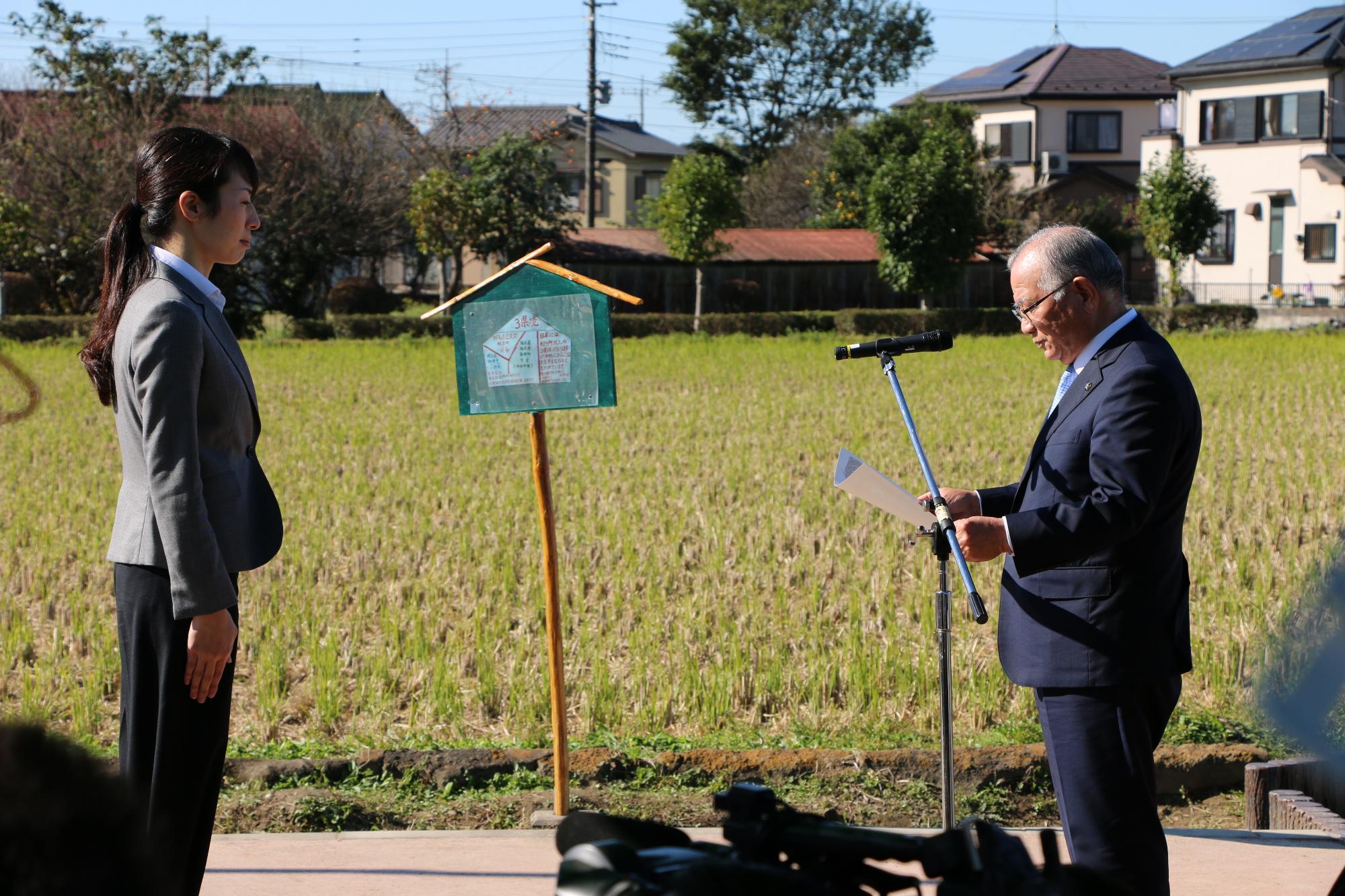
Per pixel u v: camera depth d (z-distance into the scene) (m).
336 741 5.24
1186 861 3.96
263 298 35.16
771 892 1.30
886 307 38.56
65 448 13.64
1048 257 3.06
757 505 10.38
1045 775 4.88
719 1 56.81
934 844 1.43
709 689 5.65
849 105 58.38
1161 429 2.90
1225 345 27.16
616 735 5.31
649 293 35.91
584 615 7.09
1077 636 3.01
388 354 25.83
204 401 3.01
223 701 3.09
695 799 4.63
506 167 34.47
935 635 6.73
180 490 2.86
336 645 6.20
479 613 6.93
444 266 35.72
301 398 18.56
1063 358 3.16
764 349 27.77
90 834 0.98
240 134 33.50
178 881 3.01
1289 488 10.63
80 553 8.67
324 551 8.59
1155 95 49.00
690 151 58.12
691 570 8.29
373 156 36.38
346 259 37.06
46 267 31.95
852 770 4.86
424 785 4.79
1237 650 6.17
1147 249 38.44
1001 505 3.47
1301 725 1.70
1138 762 3.00
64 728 5.36
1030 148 49.78
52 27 34.03
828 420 15.82
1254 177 40.56
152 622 2.98
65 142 31.69
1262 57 39.91
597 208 59.88
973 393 18.73
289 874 3.79
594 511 10.17
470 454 13.21
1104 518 2.87
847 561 8.30
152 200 3.03
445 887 3.70
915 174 35.06
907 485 11.42
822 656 6.21
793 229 45.84
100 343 3.06
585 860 1.33
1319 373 20.94
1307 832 4.22
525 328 4.20
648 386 20.08
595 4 48.59
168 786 3.00
